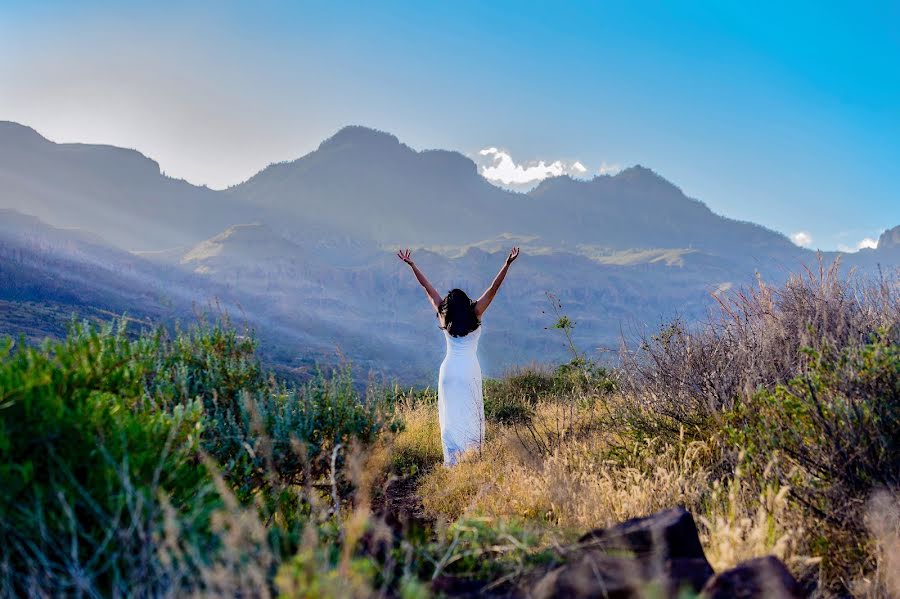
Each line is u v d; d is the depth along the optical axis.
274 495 4.31
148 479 3.14
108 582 2.73
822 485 3.72
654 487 4.53
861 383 3.97
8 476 2.69
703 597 2.45
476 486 5.86
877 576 3.03
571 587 2.56
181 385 5.18
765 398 4.59
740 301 6.13
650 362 6.28
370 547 3.10
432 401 11.65
